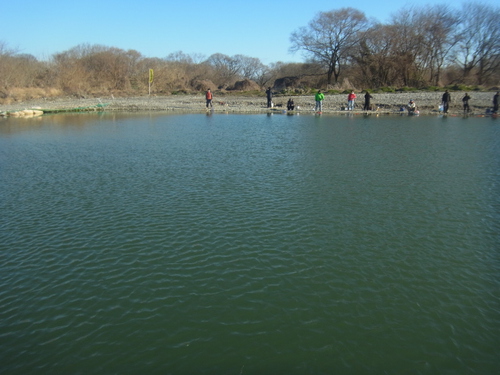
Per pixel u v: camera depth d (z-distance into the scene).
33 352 6.47
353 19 64.69
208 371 6.09
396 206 12.12
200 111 44.66
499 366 6.20
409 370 6.11
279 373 6.05
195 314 7.29
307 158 18.28
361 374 6.04
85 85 61.09
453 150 20.17
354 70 66.50
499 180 14.69
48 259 9.16
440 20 59.62
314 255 9.23
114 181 14.68
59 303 7.64
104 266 8.84
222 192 13.33
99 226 10.79
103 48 68.31
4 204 12.43
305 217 11.26
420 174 15.50
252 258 9.11
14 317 7.27
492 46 60.00
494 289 8.03
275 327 6.97
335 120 34.78
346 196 12.94
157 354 6.41
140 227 10.69
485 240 9.98
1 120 36.78
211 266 8.80
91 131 28.42
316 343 6.62
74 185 14.27
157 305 7.54
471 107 41.53
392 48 61.59
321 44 67.31
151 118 37.91
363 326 7.00
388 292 7.92
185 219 11.16
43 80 61.09
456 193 13.27
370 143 22.22
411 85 61.59
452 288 8.05
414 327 6.99
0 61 54.81
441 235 10.24
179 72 73.31
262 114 41.47
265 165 16.94
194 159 18.14
